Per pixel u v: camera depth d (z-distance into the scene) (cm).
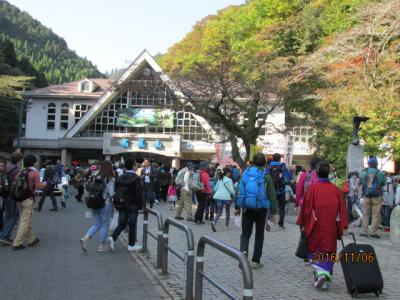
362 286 601
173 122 4034
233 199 1352
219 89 2100
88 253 896
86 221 1417
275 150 3212
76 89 4531
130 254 884
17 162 1003
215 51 2364
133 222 915
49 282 668
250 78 2191
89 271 739
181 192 1526
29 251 913
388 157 1864
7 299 581
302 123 2366
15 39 14088
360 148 1471
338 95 2017
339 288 657
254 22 3678
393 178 1393
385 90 1909
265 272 750
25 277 697
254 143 2208
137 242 1034
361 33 1941
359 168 1463
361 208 1393
